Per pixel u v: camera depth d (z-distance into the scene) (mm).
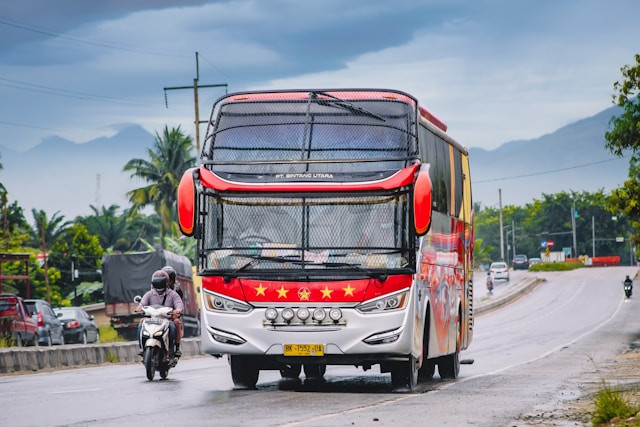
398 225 15828
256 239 15992
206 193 16156
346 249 15812
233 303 16016
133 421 11625
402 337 15719
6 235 82688
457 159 22047
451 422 11461
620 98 40250
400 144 16156
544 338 47125
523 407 13391
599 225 189000
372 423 11273
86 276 93188
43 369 26375
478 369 25047
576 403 14047
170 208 101562
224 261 16047
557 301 90438
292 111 16516
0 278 45625
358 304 15742
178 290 20578
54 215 104875
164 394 15797
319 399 14742
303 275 15812
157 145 101188
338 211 15883
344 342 15742
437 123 19656
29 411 12977
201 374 22094
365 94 16641
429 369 20625
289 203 15984
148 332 19406
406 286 15797
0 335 35562
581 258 164125
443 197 19594
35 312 40000
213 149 16453
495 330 56625
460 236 22078
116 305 53406
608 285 106188
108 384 18562
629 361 28062
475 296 96875
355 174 15984
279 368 17094
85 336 45781
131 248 112438
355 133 16234
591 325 62031
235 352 16016
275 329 15852
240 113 16641
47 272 78438
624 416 11594
